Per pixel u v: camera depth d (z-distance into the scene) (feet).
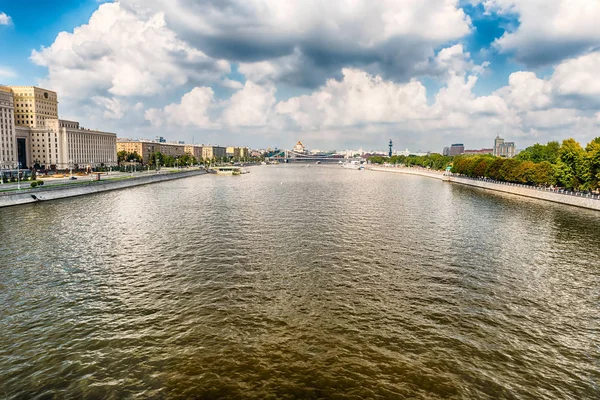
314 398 84.89
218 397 85.10
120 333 111.04
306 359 98.63
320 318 120.06
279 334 110.42
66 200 401.49
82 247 201.36
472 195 465.88
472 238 227.20
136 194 464.24
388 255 188.85
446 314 124.16
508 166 535.60
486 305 131.75
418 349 103.60
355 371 94.07
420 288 145.89
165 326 114.83
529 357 100.99
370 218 291.58
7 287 145.07
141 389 87.61
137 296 136.26
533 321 120.57
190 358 98.94
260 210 330.54
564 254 194.70
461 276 160.15
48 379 90.79
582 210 339.16
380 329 113.70
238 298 134.51
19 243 209.87
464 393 86.99
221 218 288.71
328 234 233.55
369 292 141.08
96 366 95.71
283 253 190.39
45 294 138.41
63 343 105.81
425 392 87.10
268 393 86.38
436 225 265.75
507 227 260.83
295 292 140.15
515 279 157.48
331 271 163.63
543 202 396.98
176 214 308.19
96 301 132.26
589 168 362.94
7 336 109.50
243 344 105.19
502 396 86.22
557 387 89.45
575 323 119.85
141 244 207.72
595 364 98.48
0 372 93.20
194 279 153.17
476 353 102.22
